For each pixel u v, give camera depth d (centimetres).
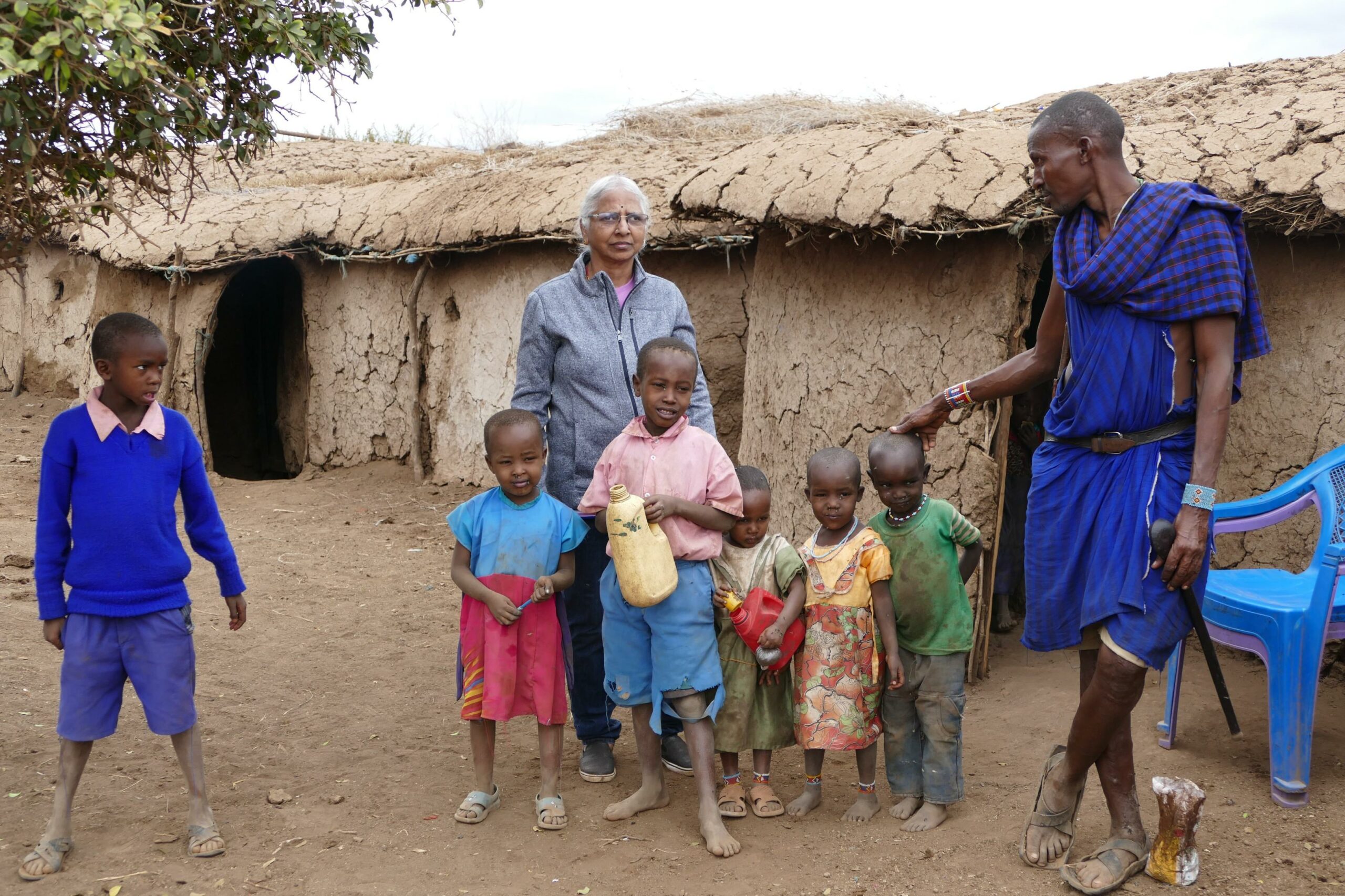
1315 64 662
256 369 1324
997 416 525
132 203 403
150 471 337
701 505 354
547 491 406
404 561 757
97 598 332
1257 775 389
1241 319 304
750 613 349
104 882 326
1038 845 331
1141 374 303
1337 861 324
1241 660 508
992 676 526
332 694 503
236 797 387
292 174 1284
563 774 416
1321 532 371
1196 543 291
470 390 977
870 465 359
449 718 475
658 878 331
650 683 369
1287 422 517
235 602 372
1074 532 320
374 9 367
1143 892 311
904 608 359
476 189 977
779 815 374
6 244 387
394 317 1054
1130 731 320
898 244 534
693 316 792
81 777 399
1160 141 534
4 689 482
